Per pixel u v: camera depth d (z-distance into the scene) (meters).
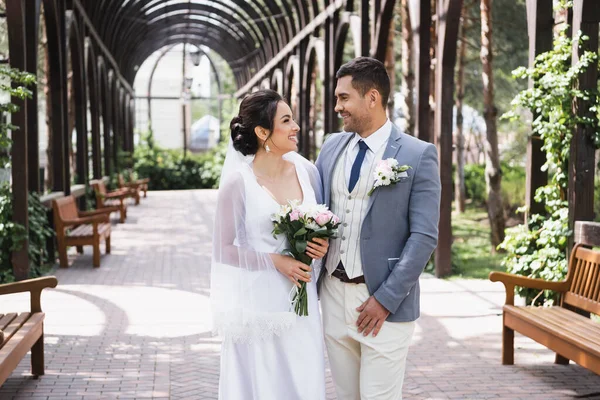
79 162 12.82
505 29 14.42
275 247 2.65
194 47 23.14
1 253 7.05
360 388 2.60
